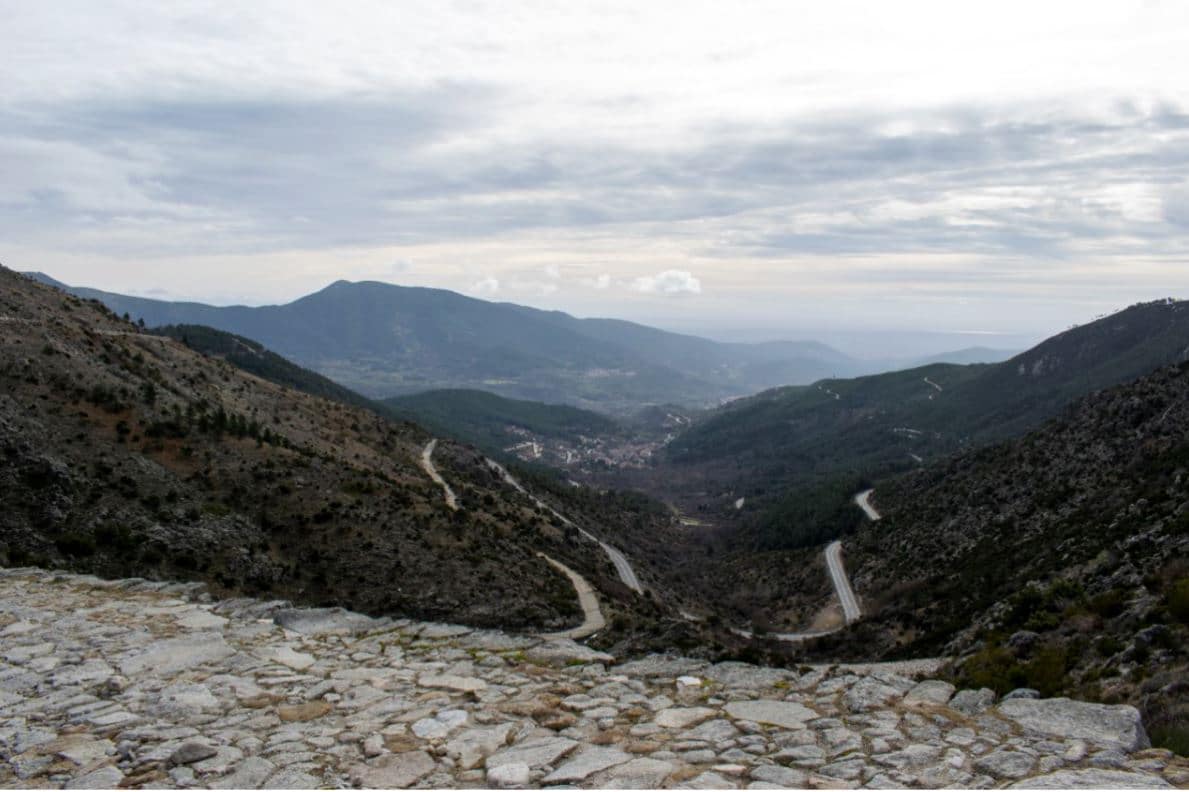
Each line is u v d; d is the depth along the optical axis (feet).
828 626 247.29
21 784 18.61
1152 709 25.59
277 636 32.53
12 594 40.09
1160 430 192.34
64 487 120.06
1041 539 180.75
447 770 19.38
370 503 173.88
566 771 18.88
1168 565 77.05
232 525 137.39
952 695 24.45
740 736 21.34
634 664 28.76
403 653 30.25
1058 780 17.19
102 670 27.73
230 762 19.88
